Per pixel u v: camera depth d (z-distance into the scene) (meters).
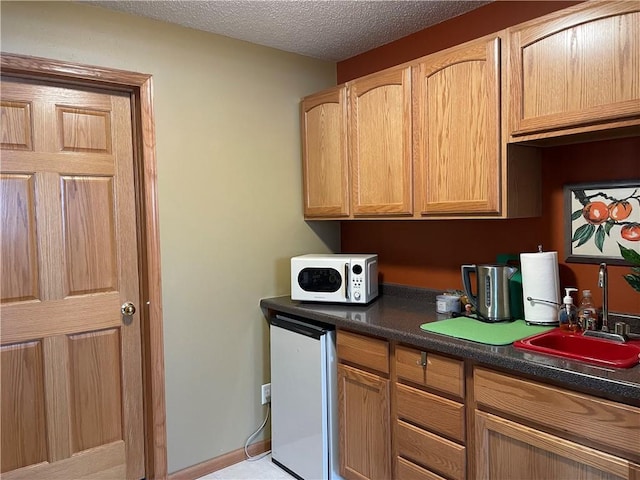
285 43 2.71
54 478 2.19
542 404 1.52
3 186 2.04
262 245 2.76
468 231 2.43
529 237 2.17
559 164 2.04
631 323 1.83
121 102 2.32
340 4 2.21
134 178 2.37
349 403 2.26
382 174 2.39
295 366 2.46
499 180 1.91
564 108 1.69
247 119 2.68
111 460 2.35
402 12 2.32
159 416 2.38
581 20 1.63
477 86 1.95
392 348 2.05
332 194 2.69
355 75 2.96
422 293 2.64
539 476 1.56
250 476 2.53
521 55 1.81
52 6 2.05
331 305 2.55
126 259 2.37
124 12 2.24
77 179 2.22
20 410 2.11
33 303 2.12
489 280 2.05
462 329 1.94
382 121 2.37
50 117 2.14
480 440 1.72
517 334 1.84
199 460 2.54
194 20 2.36
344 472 2.31
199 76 2.48
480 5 2.26
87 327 2.26
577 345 1.79
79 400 2.25
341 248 3.17
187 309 2.47
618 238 1.87
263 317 2.78
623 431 1.34
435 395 1.88
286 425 2.55
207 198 2.53
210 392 2.57
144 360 2.42
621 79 1.54
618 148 1.86
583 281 1.99
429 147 2.16
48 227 2.15
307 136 2.84
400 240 2.79
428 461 1.91
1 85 2.02
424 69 2.16
